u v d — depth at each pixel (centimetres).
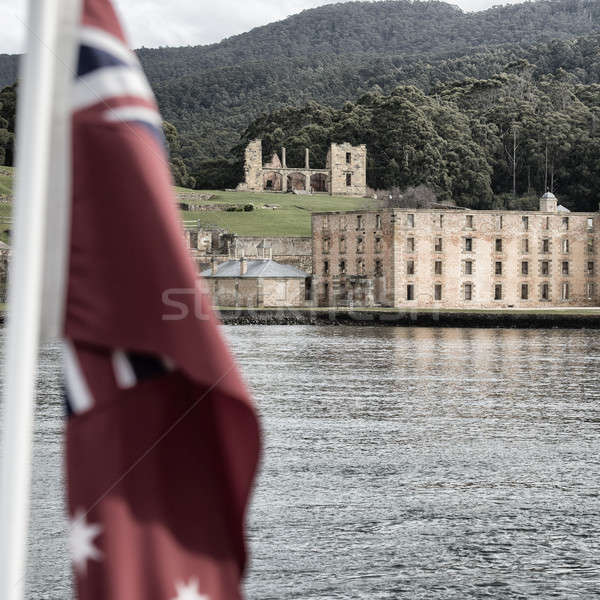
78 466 1198
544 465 6231
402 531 4622
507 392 10469
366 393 10281
